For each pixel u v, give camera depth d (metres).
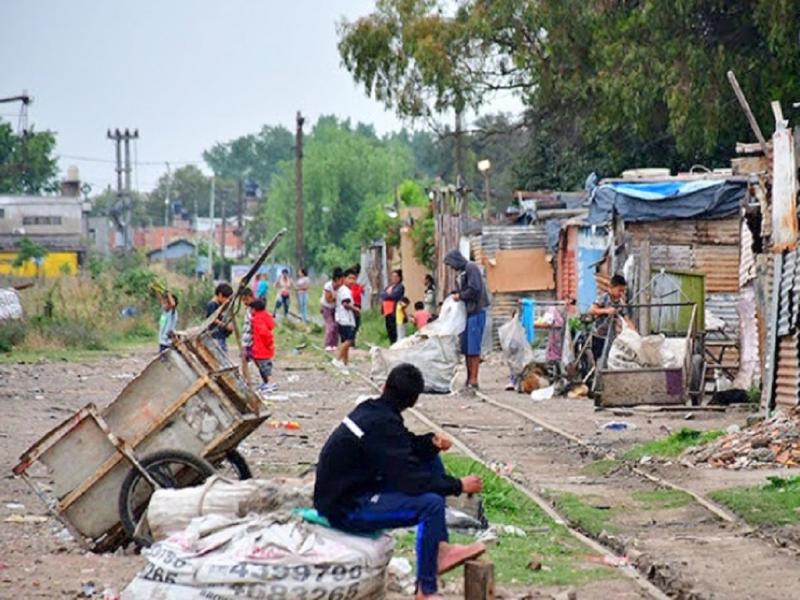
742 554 19.83
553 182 92.81
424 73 86.19
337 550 14.67
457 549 14.98
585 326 44.88
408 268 91.38
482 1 84.88
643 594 17.48
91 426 19.83
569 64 82.06
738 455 28.80
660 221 48.00
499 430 35.75
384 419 14.95
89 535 19.88
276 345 72.50
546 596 17.17
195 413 20.06
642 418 37.53
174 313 45.59
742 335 42.81
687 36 70.69
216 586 14.51
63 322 72.50
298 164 118.75
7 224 164.38
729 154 78.00
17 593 16.84
